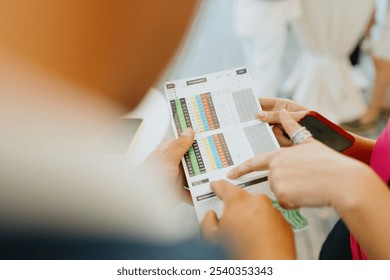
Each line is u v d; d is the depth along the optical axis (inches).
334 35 78.7
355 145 30.3
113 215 11.4
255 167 23.5
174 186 25.3
